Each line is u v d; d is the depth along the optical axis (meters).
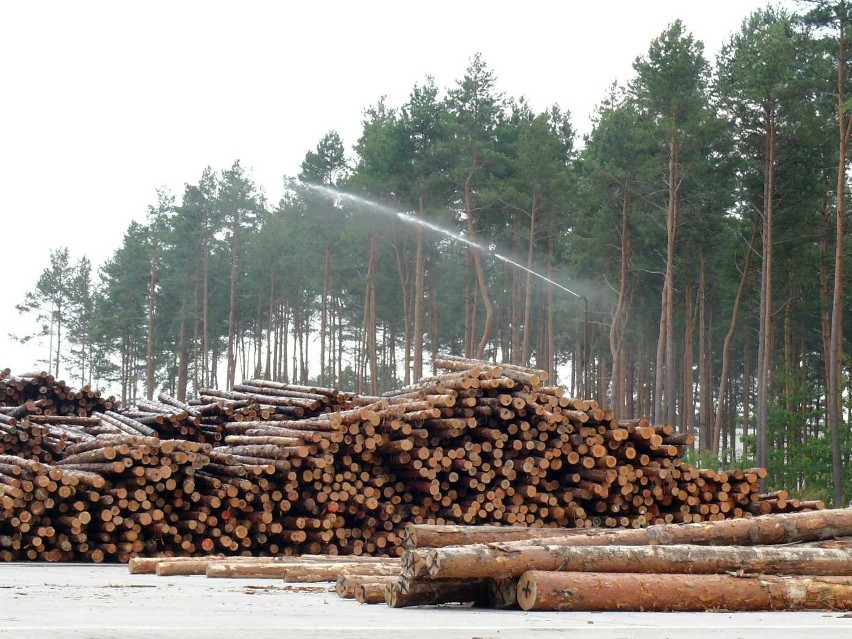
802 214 48.50
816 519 10.38
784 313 56.91
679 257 58.06
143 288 91.88
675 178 49.47
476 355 67.56
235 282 83.50
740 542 10.10
